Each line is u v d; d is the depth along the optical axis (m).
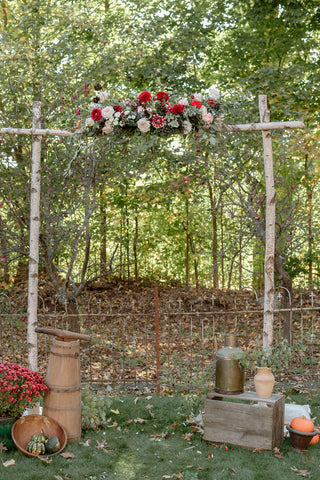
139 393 6.46
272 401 4.61
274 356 4.97
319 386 6.65
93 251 12.38
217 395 4.84
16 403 4.58
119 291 13.46
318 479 4.01
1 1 10.09
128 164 8.80
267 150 5.32
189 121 5.27
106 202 9.65
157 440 4.88
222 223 12.66
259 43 10.77
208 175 8.70
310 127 8.88
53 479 3.98
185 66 10.11
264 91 8.54
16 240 8.38
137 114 5.20
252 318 10.97
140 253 15.49
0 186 8.00
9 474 4.02
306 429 4.58
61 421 4.74
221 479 4.01
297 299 11.83
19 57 8.08
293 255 11.84
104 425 5.27
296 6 9.87
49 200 7.89
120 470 4.20
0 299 10.33
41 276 13.41
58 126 7.93
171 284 14.84
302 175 8.80
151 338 9.60
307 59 11.65
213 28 10.66
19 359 8.08
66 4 9.52
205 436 4.83
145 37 9.40
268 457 4.41
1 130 5.31
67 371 4.80
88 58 9.28
